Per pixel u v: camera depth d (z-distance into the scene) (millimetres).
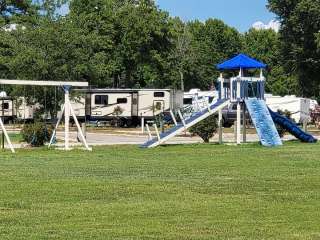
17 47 43219
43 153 26500
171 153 26641
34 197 13555
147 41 70000
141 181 16422
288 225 10531
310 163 21844
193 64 87438
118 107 57719
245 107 35500
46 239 9461
